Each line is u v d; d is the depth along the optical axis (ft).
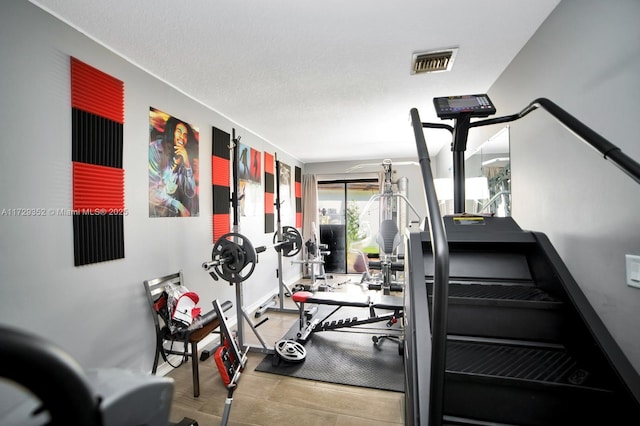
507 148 6.85
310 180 19.62
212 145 9.59
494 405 3.27
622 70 3.52
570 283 3.87
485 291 4.36
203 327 6.89
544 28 5.26
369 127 11.85
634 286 3.43
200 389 6.72
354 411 6.01
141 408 1.36
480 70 7.14
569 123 3.21
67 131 5.24
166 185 7.59
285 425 5.61
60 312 5.10
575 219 4.48
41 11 4.83
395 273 15.62
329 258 19.97
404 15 5.14
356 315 11.75
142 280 6.79
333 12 5.05
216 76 7.40
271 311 12.19
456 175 5.25
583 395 3.04
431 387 2.27
